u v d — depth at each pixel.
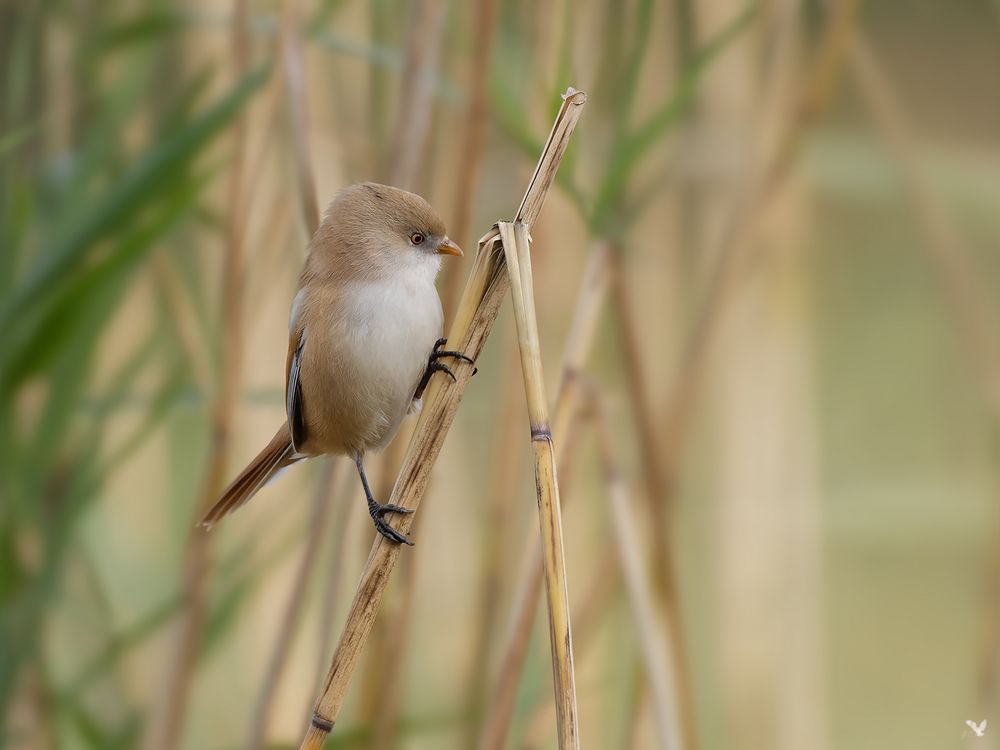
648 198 6.44
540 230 6.47
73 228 6.42
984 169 6.55
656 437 6.43
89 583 6.46
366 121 6.48
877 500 6.52
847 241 6.74
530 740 6.43
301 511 6.48
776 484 6.53
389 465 6.44
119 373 6.45
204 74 6.45
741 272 6.46
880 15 6.70
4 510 6.42
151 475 6.54
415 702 6.50
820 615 6.52
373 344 6.37
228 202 6.43
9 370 6.39
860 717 6.64
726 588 6.52
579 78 6.46
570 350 6.39
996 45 6.69
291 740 6.47
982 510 6.50
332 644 6.44
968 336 6.46
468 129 6.42
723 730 6.52
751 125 6.50
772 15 6.50
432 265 6.38
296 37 6.42
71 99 6.46
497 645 6.46
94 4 6.47
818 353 6.72
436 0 6.43
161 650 6.49
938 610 6.68
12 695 6.41
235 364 6.44
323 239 6.38
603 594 6.44
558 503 6.29
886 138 6.47
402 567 6.43
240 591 6.44
